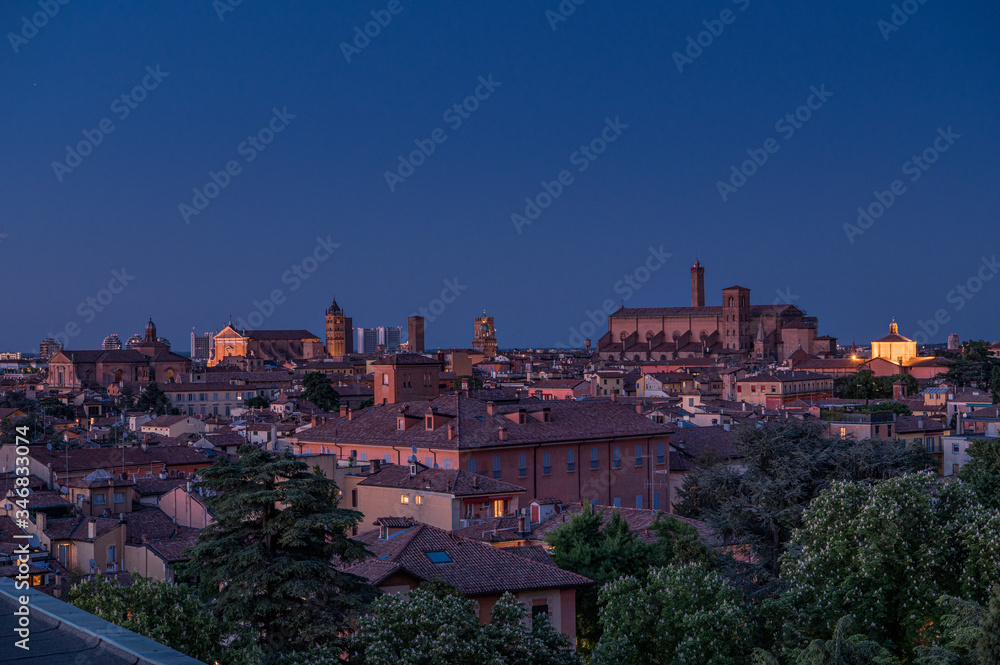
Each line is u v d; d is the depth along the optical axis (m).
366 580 54.84
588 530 72.62
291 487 54.25
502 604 49.41
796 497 84.88
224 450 177.62
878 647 48.31
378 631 45.66
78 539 87.56
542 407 119.94
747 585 70.69
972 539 57.25
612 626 53.84
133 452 145.88
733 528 81.00
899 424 180.25
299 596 49.91
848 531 60.28
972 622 47.66
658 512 83.19
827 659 47.34
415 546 63.38
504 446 109.62
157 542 87.44
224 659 44.25
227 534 54.53
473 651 44.53
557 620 61.62
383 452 115.19
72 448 149.88
